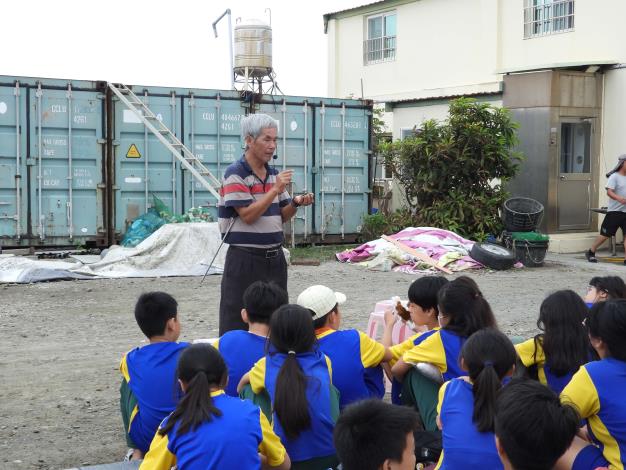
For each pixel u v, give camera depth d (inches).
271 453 138.9
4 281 453.4
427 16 786.2
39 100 539.5
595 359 162.2
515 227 561.0
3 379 270.5
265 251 230.5
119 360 295.1
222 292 233.8
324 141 624.1
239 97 592.1
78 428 225.0
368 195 643.5
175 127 576.7
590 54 635.5
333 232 631.8
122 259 490.3
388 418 103.2
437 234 550.6
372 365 178.9
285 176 224.2
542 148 609.6
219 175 589.9
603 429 138.0
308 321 156.5
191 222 537.0
